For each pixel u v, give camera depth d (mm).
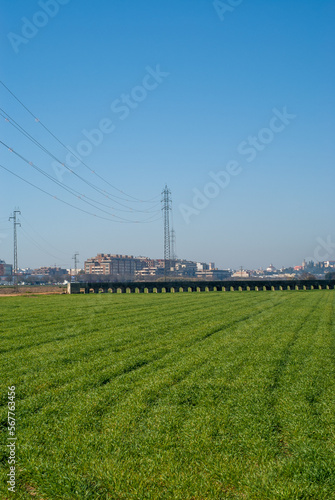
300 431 8406
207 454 7504
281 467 6977
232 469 6898
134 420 9023
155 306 39781
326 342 19344
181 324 25672
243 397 10719
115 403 10320
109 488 6461
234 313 32625
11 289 91188
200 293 67312
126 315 31125
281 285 81875
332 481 6625
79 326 24703
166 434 8250
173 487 6426
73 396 10891
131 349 17438
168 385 11984
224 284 79812
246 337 20891
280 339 20172
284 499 6129
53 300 50062
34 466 7039
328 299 50469
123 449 7637
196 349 17500
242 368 14086
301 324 26312
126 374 13242
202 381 12289
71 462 7227
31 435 8289
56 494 6395
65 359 15406
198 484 6473
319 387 11766
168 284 76688
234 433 8414
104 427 8688
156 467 6965
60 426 8766
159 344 18656
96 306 39844
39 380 12430
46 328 23844
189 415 9422
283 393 11164
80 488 6441
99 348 17688
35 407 10039
